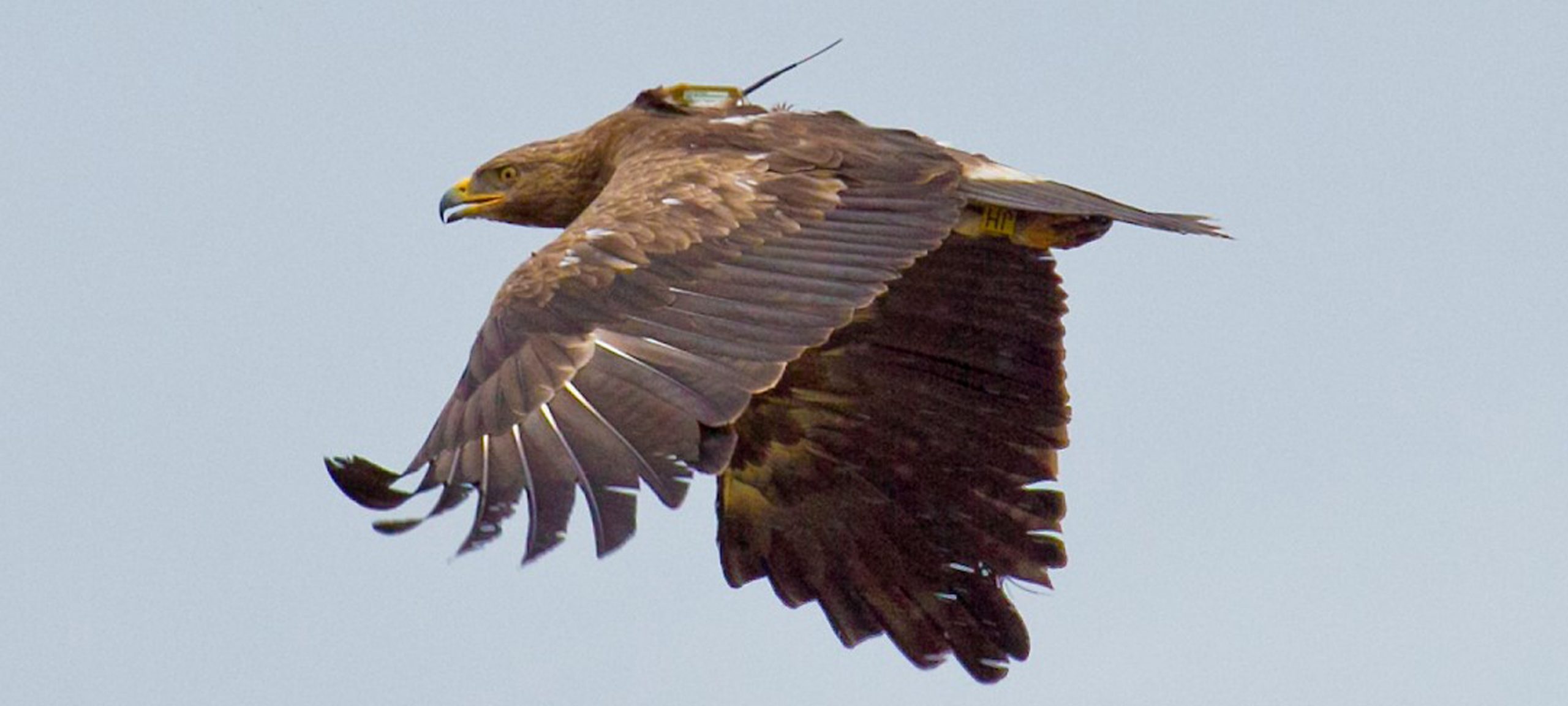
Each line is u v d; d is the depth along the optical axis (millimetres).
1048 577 13352
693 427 10555
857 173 12602
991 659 13461
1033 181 13148
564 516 10203
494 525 10234
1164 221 12961
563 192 14609
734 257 11641
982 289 13281
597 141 14359
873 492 13547
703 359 10945
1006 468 13367
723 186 12180
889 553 13547
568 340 11008
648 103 14414
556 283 11305
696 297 11328
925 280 13320
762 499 13680
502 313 11188
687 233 11695
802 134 12969
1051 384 13258
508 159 14727
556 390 10727
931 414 13430
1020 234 13164
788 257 11711
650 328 11102
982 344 13328
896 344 13430
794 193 12219
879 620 13555
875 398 13484
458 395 10844
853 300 11477
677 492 10312
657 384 10766
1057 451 13305
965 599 13477
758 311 11305
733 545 13727
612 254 11477
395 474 10305
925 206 12414
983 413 13367
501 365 10914
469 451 10516
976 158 13234
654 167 12516
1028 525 13367
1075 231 13164
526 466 10398
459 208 14789
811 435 13578
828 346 13484
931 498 13477
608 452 10430
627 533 10133
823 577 13633
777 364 10953
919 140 13094
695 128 13188
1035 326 13258
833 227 12047
